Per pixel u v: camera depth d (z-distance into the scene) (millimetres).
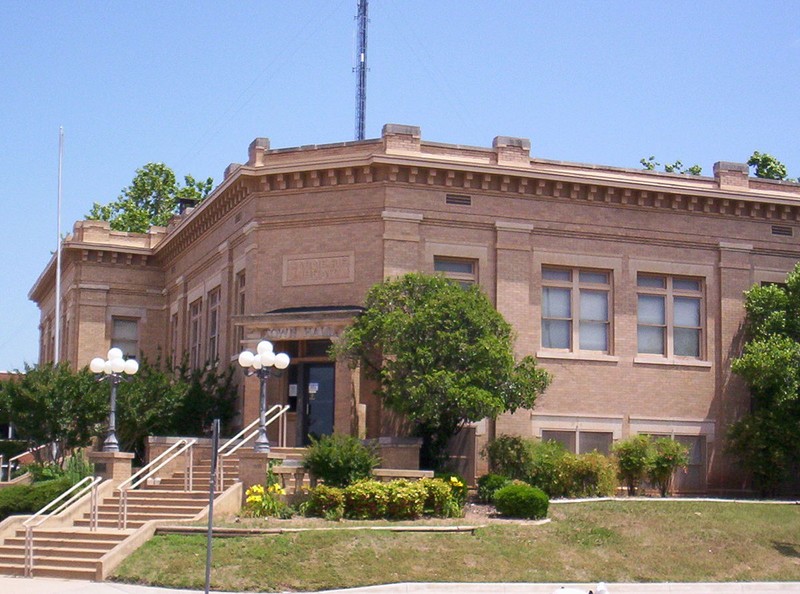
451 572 23703
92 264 48125
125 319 48656
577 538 26719
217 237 40562
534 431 35031
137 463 38000
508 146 35594
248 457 27844
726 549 27172
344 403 32750
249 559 23391
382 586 22562
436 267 34906
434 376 29703
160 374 38156
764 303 37062
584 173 36344
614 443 34688
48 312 58312
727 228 37969
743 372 35750
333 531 24781
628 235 36750
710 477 36719
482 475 33125
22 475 38750
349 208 34781
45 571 24188
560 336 36094
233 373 37594
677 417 36688
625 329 36500
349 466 28672
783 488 36875
